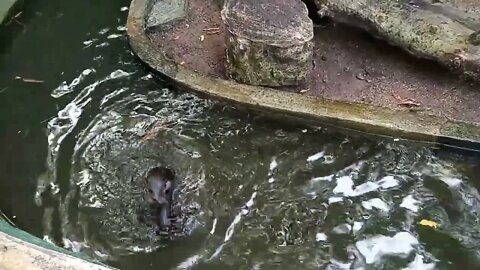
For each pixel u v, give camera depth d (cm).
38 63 424
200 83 401
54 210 365
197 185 373
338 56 422
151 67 409
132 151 385
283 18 388
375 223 363
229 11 389
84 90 411
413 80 412
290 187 375
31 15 446
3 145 389
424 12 413
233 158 384
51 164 381
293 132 392
